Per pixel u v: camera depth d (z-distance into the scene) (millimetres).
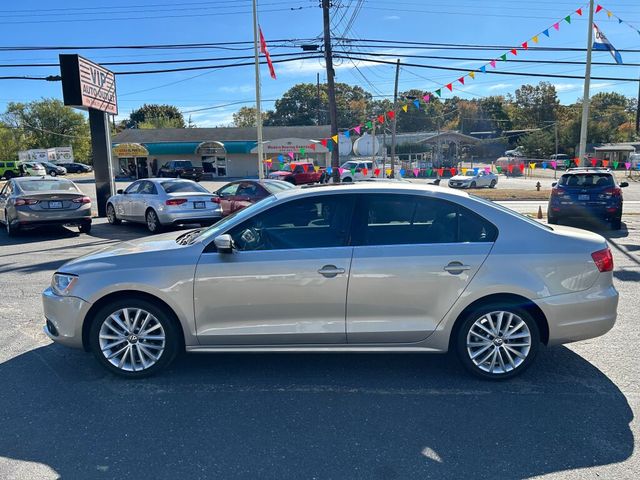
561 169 64375
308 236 4137
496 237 4070
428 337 4074
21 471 2992
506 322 4102
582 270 4016
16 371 4422
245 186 13867
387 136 61188
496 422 3520
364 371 4395
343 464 3043
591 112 91250
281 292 4027
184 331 4109
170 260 4094
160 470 2996
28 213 11844
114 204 14648
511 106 95750
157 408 3752
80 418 3607
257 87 20094
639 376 4250
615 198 13352
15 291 7191
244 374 4344
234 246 4141
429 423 3514
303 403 3820
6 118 77125
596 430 3406
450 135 53562
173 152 46250
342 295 4012
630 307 6211
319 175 31500
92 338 4191
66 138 78250
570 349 4867
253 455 3143
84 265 4211
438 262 3980
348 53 19578
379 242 4078
